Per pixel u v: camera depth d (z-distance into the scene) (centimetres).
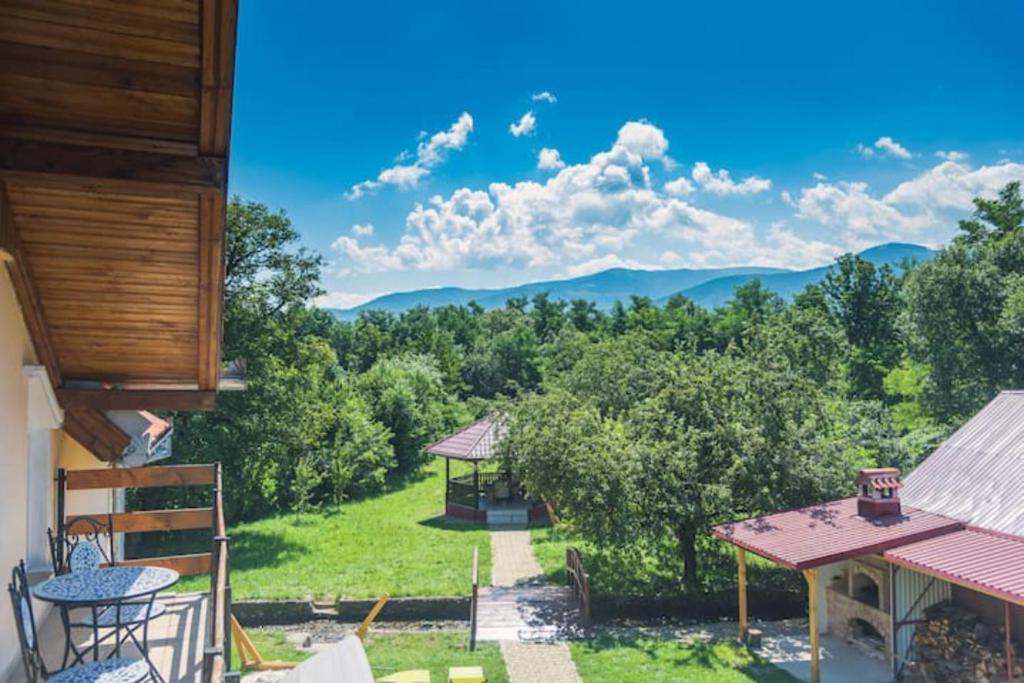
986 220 4244
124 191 523
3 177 494
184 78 471
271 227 2392
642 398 2327
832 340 3953
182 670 608
